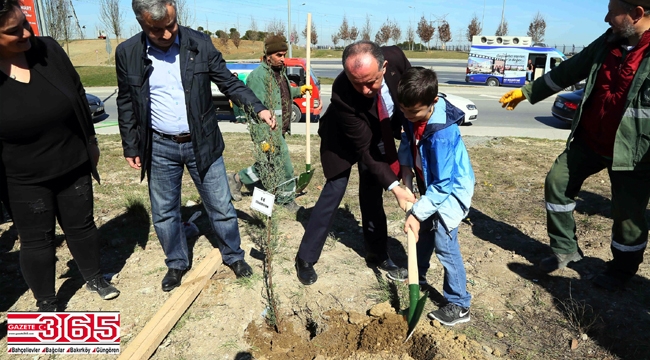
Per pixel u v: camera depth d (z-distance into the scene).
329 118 3.26
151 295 3.44
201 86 3.07
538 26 53.81
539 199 5.47
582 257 3.74
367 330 2.95
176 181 3.35
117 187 5.96
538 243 4.29
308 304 3.34
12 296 3.53
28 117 2.69
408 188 3.24
